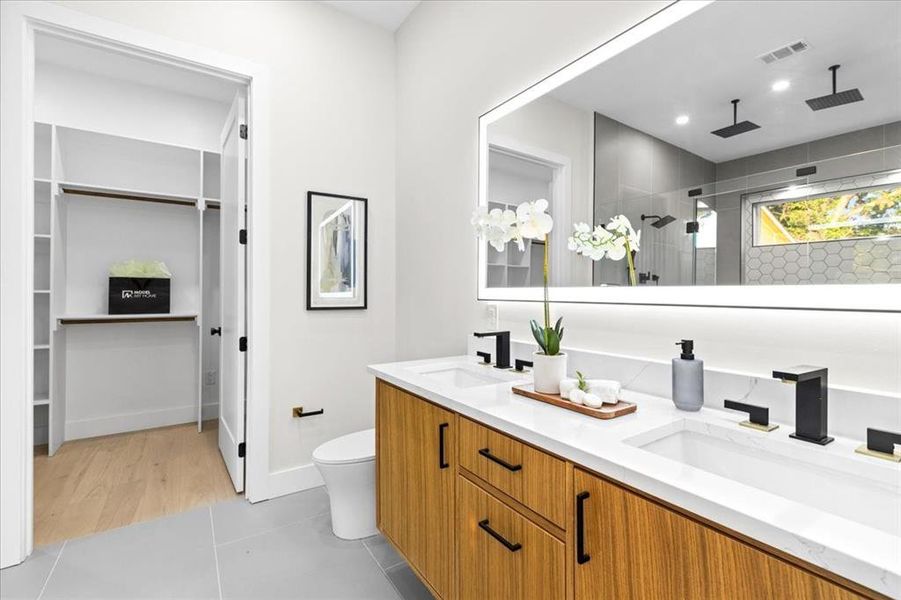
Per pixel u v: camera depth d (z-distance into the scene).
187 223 3.72
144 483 2.54
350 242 2.70
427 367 1.83
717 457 1.01
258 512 2.22
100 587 1.64
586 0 1.57
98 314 3.34
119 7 2.02
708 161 1.23
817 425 0.90
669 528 0.71
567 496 0.90
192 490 2.46
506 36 1.93
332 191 2.63
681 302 1.29
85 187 3.06
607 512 0.81
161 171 3.58
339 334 2.65
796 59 1.06
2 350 1.76
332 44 2.64
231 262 2.66
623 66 1.44
